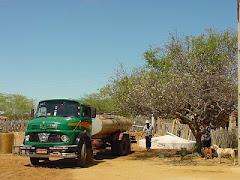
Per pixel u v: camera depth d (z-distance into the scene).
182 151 21.52
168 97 19.48
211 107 20.30
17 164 17.69
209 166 17.19
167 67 22.34
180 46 22.05
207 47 23.17
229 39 23.97
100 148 21.00
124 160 20.16
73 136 16.44
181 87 19.50
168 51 22.25
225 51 22.77
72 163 18.12
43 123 16.42
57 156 16.14
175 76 20.12
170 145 27.19
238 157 17.56
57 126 16.31
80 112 17.27
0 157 20.55
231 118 24.69
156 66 26.34
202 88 19.81
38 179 13.38
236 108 20.06
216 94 19.55
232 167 16.75
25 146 16.48
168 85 19.62
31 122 16.72
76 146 16.39
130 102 20.83
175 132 34.03
